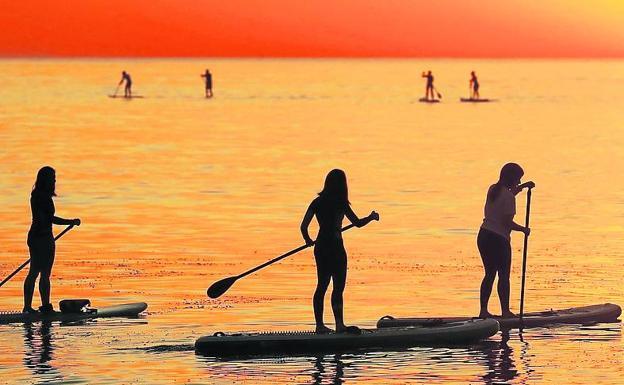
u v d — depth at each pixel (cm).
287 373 3012
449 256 4991
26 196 7050
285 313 3822
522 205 6769
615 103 19200
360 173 8475
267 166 9025
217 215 6350
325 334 3331
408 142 11306
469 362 3148
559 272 4603
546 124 14062
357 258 4947
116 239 5497
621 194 7288
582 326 3684
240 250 5175
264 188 7600
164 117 14988
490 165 9100
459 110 17012
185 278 4494
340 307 3397
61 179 8062
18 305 4019
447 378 2944
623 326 3684
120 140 11425
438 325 3488
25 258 4922
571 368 3055
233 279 3522
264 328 3575
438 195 7181
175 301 4031
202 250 5175
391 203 6806
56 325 3650
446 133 12512
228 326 3609
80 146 10688
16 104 17638
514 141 11475
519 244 5309
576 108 17662
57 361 3120
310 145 10938
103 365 3078
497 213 3738
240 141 11400
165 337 3450
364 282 4400
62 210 6531
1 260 4878
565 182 7962
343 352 3291
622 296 4128
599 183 7906
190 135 12112
